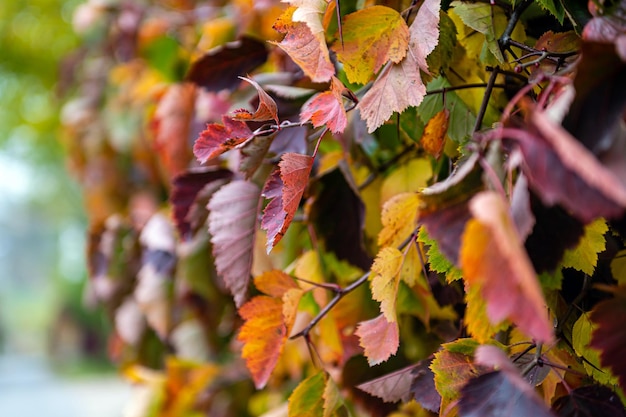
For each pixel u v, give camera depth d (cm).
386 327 51
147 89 108
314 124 50
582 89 39
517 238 37
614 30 42
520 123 43
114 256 103
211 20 98
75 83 159
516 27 52
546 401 48
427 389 49
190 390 84
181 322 95
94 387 583
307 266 61
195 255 84
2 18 217
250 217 58
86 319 730
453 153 55
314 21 50
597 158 38
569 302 48
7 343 1230
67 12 209
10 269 1558
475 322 44
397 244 52
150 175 122
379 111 49
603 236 45
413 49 49
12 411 470
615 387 46
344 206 60
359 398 59
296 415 55
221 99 79
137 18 115
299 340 70
